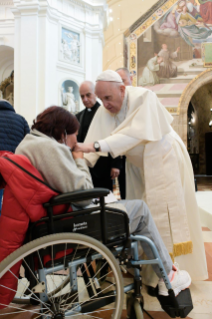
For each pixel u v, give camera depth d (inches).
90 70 348.5
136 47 547.2
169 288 64.4
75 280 55.9
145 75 551.5
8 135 87.5
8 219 47.9
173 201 80.3
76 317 67.9
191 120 889.5
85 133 127.3
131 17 511.8
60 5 318.0
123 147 75.2
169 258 67.1
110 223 56.6
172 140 86.3
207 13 538.0
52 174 49.5
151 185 80.7
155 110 79.7
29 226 49.8
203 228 164.2
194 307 72.8
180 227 80.0
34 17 293.6
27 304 75.2
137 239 61.5
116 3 495.5
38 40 297.3
